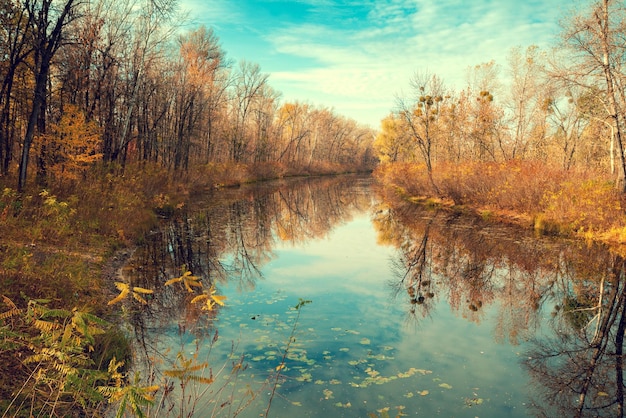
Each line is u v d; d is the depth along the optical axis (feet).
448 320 25.09
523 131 87.25
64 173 42.70
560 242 44.55
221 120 128.06
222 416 14.30
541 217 51.78
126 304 24.13
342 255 42.14
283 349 20.13
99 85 55.21
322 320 24.38
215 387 16.31
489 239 46.93
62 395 13.11
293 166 178.19
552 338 22.79
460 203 71.10
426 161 83.92
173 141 83.71
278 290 30.01
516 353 20.80
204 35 91.45
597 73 50.29
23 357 13.85
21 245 25.63
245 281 32.07
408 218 63.52
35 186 38.99
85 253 30.73
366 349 20.68
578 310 27.17
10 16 40.45
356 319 24.76
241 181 118.32
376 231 55.88
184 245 42.01
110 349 17.28
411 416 15.08
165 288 28.27
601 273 34.68
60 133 43.47
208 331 21.93
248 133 147.74
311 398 15.99
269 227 56.65
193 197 79.82
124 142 61.46
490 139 86.58
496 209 62.85
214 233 49.65
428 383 17.56
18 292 18.42
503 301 28.78
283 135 195.62
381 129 167.12
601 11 48.19
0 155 45.37
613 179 54.60
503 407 15.92
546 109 81.35
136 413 6.99
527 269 36.17
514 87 87.56
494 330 23.71
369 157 284.82
